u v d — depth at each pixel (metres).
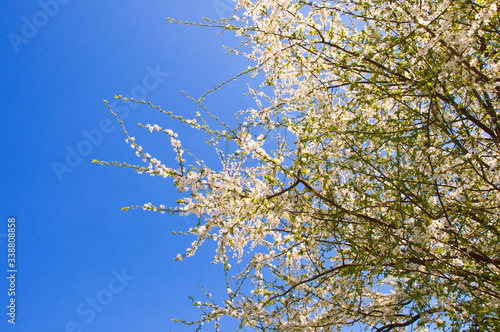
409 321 4.70
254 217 4.59
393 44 4.43
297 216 4.73
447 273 4.17
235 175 4.50
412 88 4.51
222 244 4.66
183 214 4.48
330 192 4.44
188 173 4.32
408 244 4.06
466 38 3.97
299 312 4.80
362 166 4.47
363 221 4.67
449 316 4.01
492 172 4.24
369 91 4.61
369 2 4.68
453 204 4.32
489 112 4.30
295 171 4.45
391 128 4.67
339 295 4.73
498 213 4.18
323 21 4.93
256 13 4.79
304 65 4.89
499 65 3.94
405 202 4.26
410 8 4.36
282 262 5.02
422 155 4.29
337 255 5.04
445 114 4.51
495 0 3.79
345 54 5.06
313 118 4.48
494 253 4.29
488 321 3.82
